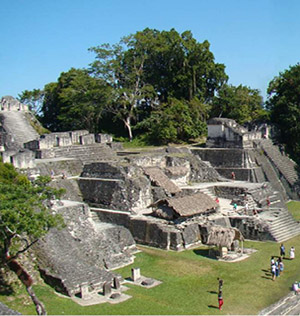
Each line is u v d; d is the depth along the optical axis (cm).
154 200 3228
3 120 4606
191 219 2869
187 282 2108
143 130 5678
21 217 1712
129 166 3269
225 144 4591
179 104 5269
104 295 1903
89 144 4247
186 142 5288
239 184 3828
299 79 5156
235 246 2642
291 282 2116
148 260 2486
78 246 2273
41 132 4875
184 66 5700
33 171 3197
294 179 4491
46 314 1612
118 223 3027
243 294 1952
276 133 5150
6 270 1903
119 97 5319
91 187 3322
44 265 2025
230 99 5731
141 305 1781
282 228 3047
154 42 5603
